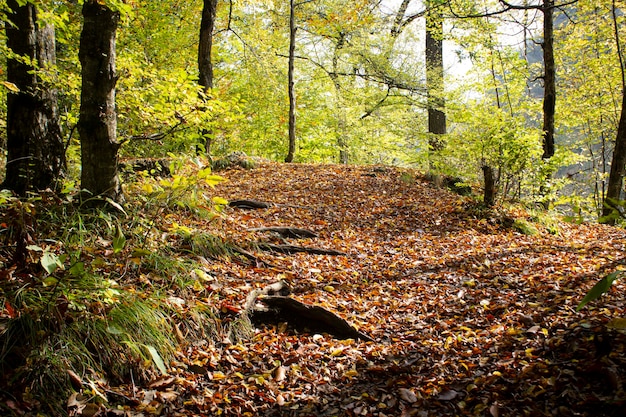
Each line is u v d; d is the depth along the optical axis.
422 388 3.41
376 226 8.51
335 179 11.74
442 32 16.19
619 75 16.23
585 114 17.64
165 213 5.81
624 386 2.83
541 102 14.66
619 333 3.43
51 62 5.82
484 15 11.67
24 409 2.81
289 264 5.95
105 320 3.43
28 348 3.11
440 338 4.30
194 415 3.14
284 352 4.04
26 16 5.48
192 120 5.30
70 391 3.05
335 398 3.42
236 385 3.50
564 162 10.56
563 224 9.69
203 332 4.02
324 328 4.49
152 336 3.62
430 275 6.06
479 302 5.07
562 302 4.62
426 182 12.12
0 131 6.78
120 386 3.29
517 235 8.26
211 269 5.12
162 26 13.11
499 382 3.31
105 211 5.03
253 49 15.05
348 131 21.33
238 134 18.48
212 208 6.11
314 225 8.16
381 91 20.12
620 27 15.52
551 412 2.85
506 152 9.48
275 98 18.30
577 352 3.42
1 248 3.94
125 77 5.66
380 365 3.87
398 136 21.73
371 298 5.34
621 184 12.32
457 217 9.19
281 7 17.77
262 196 9.89
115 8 4.56
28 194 5.14
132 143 11.41
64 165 5.98
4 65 7.24
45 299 3.39
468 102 14.67
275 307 4.60
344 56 20.30
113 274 4.23
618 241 7.75
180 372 3.59
